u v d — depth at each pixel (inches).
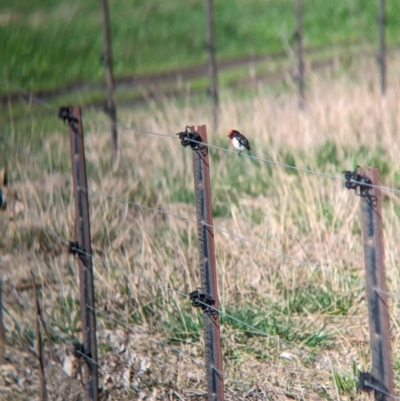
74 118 713.6
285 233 1032.8
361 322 878.4
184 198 1234.0
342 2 3558.1
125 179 1302.9
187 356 789.2
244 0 3695.9
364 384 534.9
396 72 2185.0
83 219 724.7
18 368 826.2
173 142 1440.7
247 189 1252.5
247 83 2554.1
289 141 1407.5
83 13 3676.2
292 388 762.8
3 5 3865.7
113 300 909.2
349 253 995.9
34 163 1256.2
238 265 970.1
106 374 803.4
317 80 1887.3
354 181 505.0
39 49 3179.1
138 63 3065.9
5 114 2167.8
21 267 984.3
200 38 3316.9
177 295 892.0
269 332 848.9
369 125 1449.3
